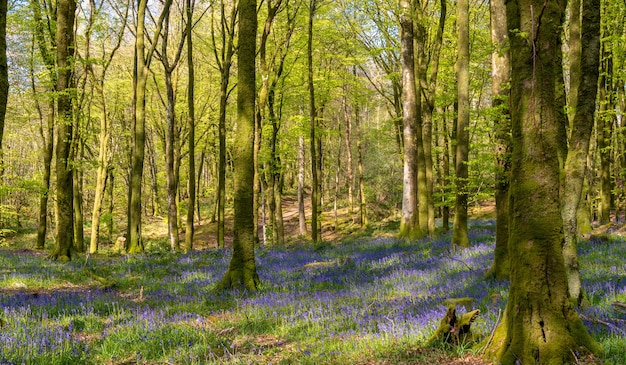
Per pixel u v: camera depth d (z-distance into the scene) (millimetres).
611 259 10422
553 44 4656
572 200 6262
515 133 4781
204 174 64938
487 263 11062
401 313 6996
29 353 5488
